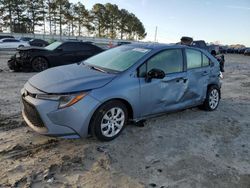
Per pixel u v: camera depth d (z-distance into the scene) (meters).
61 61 11.90
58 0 71.00
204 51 6.14
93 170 3.55
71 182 3.29
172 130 5.05
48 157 3.80
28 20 68.88
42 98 3.87
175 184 3.37
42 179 3.31
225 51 51.84
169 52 5.20
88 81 4.09
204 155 4.16
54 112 3.79
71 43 12.21
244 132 5.23
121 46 5.55
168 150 4.24
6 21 66.50
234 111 6.64
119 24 88.88
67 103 3.81
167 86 5.02
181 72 5.35
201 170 3.72
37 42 30.42
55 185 3.21
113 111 4.29
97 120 4.09
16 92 7.34
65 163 3.67
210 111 6.43
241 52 52.62
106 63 4.91
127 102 4.40
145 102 4.66
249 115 6.38
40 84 4.10
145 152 4.12
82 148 4.10
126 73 4.44
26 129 4.70
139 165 3.74
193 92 5.68
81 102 3.87
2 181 3.21
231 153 4.30
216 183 3.45
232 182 3.49
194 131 5.09
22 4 67.44
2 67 12.95
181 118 5.77
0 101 6.31
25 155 3.82
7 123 4.93
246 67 20.02
